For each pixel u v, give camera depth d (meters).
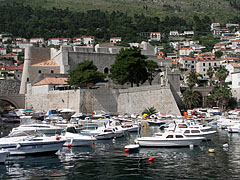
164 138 38.53
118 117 70.75
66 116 73.94
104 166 29.52
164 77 90.38
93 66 88.06
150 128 62.66
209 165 29.39
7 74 130.50
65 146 40.34
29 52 102.50
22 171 28.06
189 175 26.16
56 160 32.28
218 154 34.50
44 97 85.56
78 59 100.31
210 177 25.55
